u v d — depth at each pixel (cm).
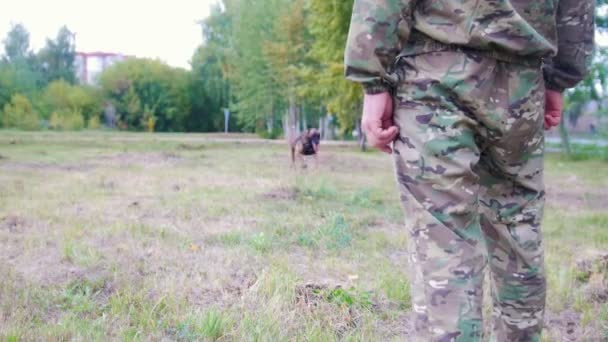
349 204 645
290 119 3347
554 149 2170
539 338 165
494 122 136
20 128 4294
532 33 132
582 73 157
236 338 235
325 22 1731
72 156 1420
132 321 253
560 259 365
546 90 162
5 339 223
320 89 2091
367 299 279
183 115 5109
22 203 593
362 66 133
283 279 304
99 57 7519
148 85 5038
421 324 135
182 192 716
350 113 2047
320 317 260
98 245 404
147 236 439
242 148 2069
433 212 134
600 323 252
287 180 881
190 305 274
